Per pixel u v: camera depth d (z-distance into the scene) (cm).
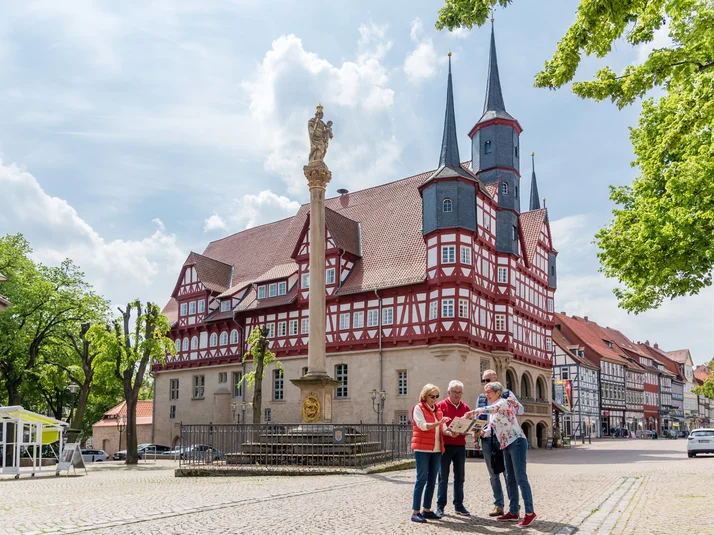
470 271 4341
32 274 5122
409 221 4988
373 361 4591
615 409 9269
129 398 3803
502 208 4950
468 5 961
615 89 1065
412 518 945
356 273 4912
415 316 4428
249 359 5478
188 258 6222
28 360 4981
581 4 884
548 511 1076
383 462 2136
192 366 6006
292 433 2262
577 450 4734
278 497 1244
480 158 5119
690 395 13338
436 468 968
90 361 4319
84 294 5278
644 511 1084
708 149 1783
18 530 909
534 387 5281
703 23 859
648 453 4103
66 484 1864
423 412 973
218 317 5794
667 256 2108
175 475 2036
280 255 6038
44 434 2908
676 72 1004
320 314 2500
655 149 2236
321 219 2561
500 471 1007
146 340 3809
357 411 4616
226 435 2680
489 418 994
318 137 2598
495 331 4694
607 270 2389
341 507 1102
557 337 8619
